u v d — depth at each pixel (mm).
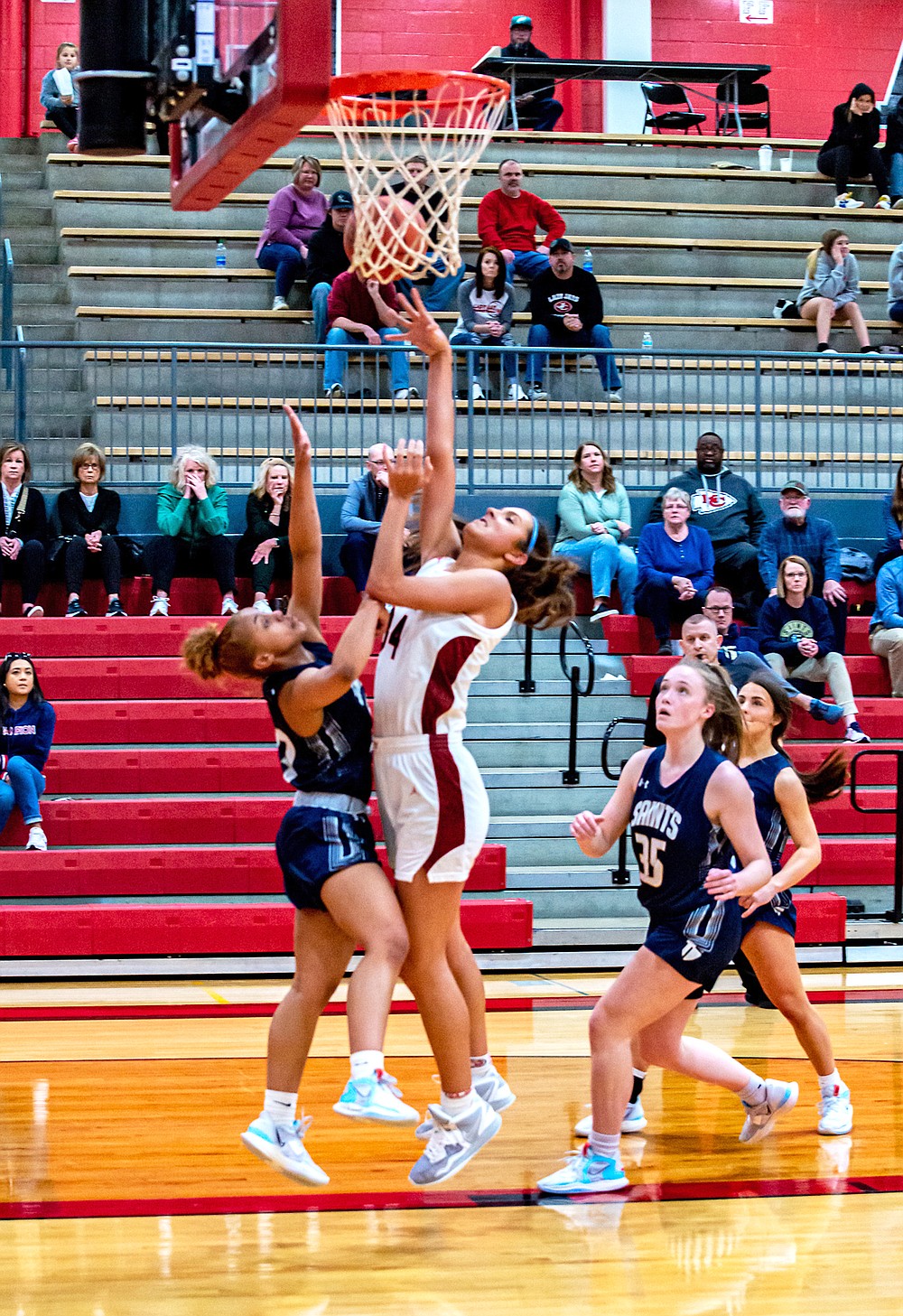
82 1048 6492
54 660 10305
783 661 10578
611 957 8680
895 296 15734
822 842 9688
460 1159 4105
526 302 15258
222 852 8984
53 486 12375
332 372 12938
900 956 8773
